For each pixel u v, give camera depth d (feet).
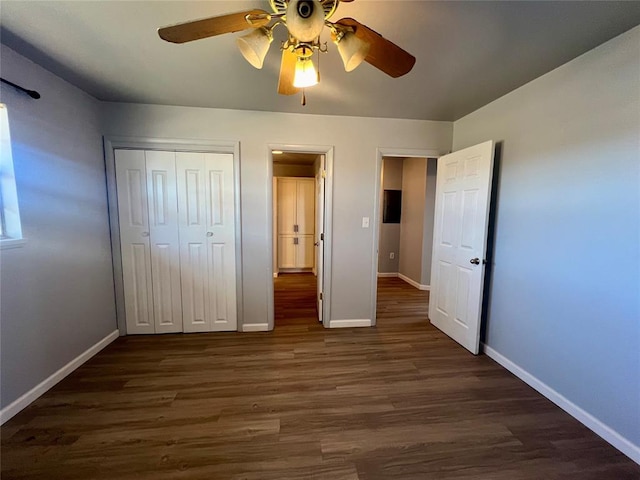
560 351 6.19
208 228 9.41
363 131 9.61
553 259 6.34
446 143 10.03
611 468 4.73
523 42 5.30
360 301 10.32
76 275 7.46
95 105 8.21
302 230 18.74
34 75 6.19
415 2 4.29
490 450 5.05
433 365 7.83
